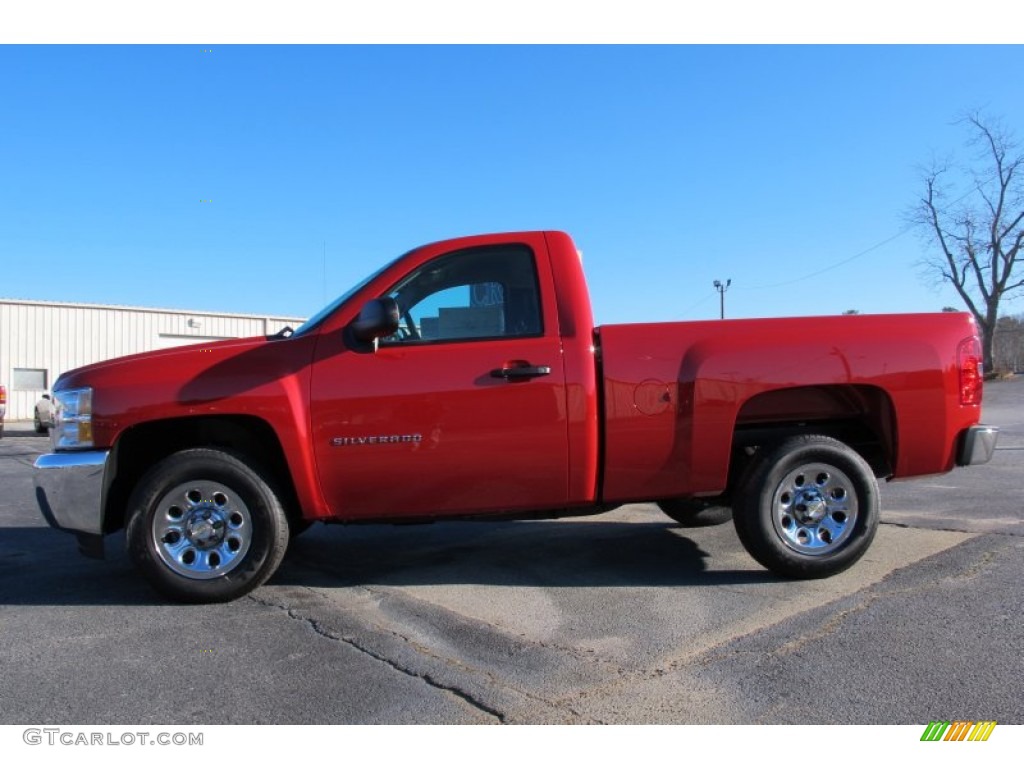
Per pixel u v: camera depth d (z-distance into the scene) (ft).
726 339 14.70
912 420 14.82
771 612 13.30
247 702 10.22
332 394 14.15
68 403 14.74
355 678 10.91
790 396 15.70
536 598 14.60
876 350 14.73
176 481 14.25
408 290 14.78
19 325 88.43
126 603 14.70
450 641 12.30
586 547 18.83
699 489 14.73
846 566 15.02
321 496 14.37
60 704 10.25
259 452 15.60
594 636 12.41
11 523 23.88
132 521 14.21
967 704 9.72
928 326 15.12
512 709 9.87
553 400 14.20
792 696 10.03
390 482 14.29
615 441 14.34
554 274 14.79
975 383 15.16
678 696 10.12
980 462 15.20
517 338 14.48
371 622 13.33
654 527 21.11
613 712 9.73
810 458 14.97
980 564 15.83
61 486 14.30
